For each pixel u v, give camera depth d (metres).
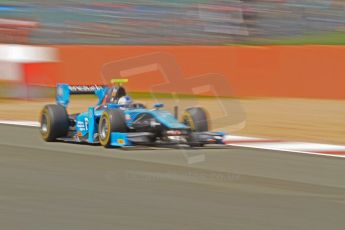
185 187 20.48
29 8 92.88
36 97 59.16
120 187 20.33
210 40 82.94
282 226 15.62
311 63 56.22
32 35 87.25
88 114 30.19
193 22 87.12
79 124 30.83
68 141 31.56
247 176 22.80
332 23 80.50
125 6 93.31
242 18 83.44
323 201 18.81
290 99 55.97
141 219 16.08
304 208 17.77
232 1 85.44
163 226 15.40
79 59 65.25
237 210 17.30
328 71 55.44
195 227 15.34
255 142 32.72
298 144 32.19
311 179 22.55
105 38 86.31
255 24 82.44
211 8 86.81
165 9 90.81
